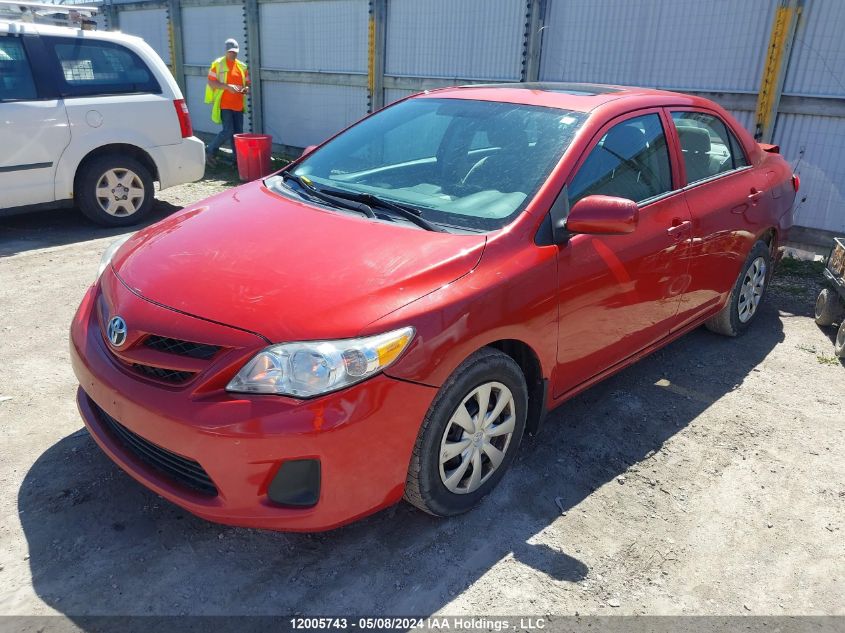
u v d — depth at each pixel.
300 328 2.32
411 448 2.50
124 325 2.53
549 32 7.77
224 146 12.46
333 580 2.54
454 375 2.59
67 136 6.45
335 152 3.81
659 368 4.38
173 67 13.31
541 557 2.70
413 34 9.11
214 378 2.31
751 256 4.60
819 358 4.57
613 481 3.20
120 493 2.93
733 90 6.66
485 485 2.92
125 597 2.41
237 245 2.79
